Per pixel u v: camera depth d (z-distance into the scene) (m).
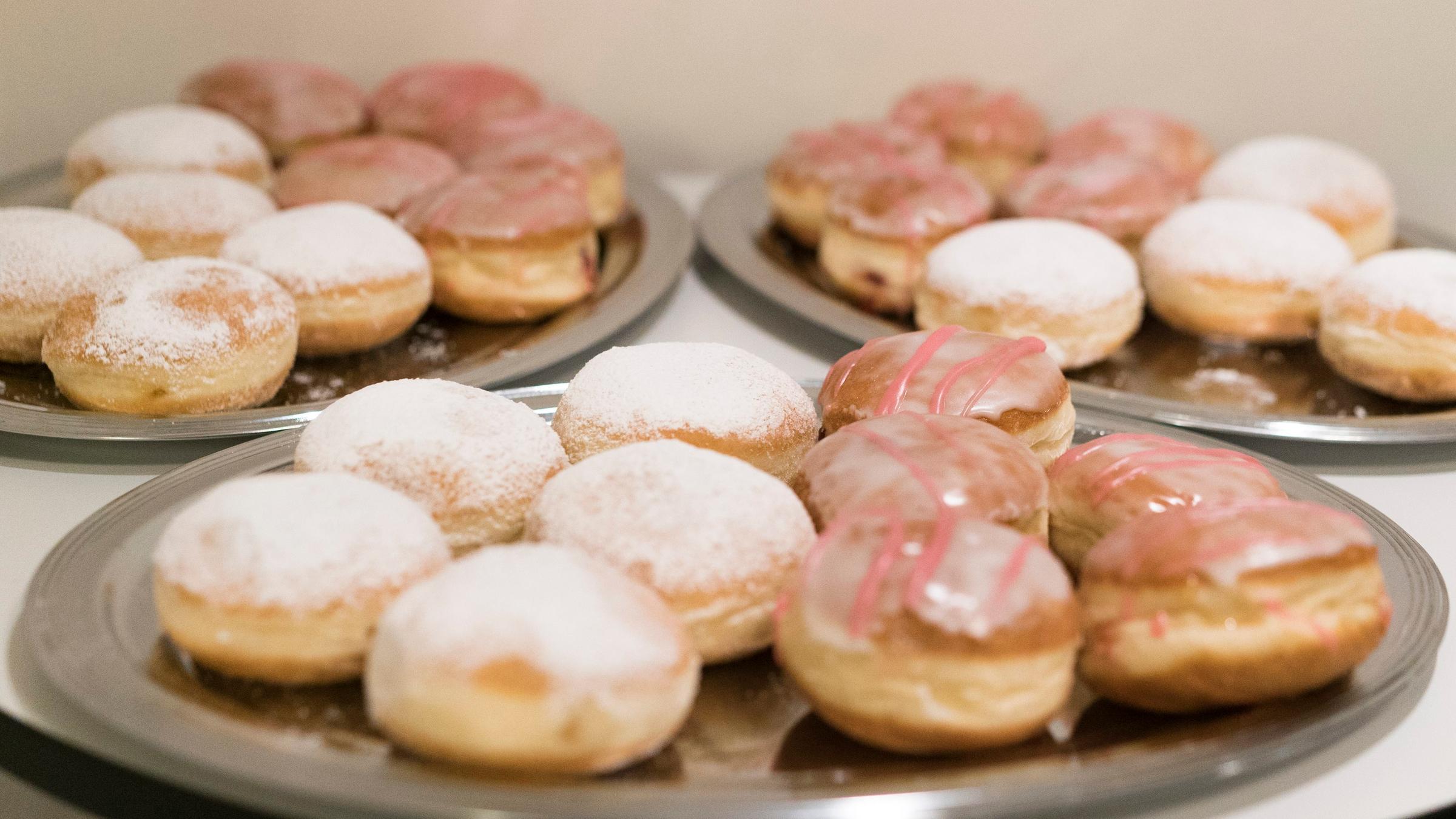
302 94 1.12
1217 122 1.34
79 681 0.64
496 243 0.94
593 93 1.29
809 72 1.30
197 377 0.82
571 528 0.68
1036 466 0.72
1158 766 0.63
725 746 0.65
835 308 0.95
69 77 1.17
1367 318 0.90
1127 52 1.32
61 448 0.80
